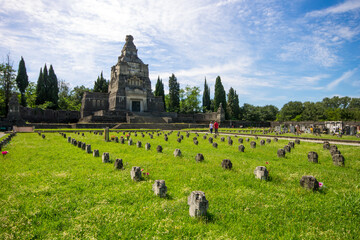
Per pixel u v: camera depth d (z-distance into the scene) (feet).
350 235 17.44
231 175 32.89
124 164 39.70
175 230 17.75
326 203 23.16
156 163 41.16
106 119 209.15
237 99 341.82
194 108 352.69
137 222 19.06
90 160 44.39
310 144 74.64
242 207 22.16
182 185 28.66
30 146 66.13
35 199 23.94
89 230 17.90
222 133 135.85
